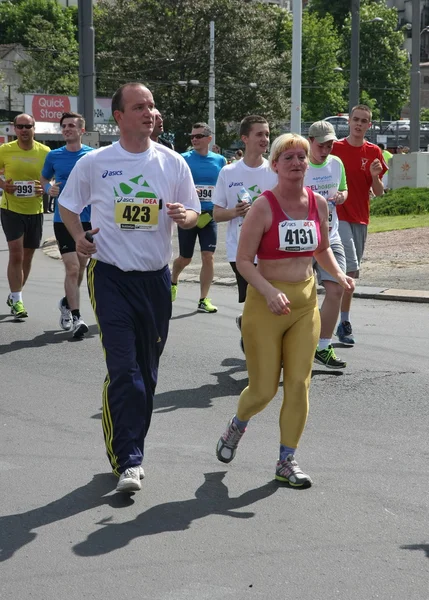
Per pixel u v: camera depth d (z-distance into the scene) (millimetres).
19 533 5438
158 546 5227
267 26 76062
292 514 5711
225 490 6152
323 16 113688
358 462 6695
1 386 9062
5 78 101125
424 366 9625
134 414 6082
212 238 13109
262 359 6176
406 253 18531
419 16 35594
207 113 74375
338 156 10602
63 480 6371
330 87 94312
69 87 91938
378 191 10562
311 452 6934
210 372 9555
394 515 5684
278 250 6129
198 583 4750
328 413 7977
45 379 9336
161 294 6371
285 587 4691
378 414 7938
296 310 6168
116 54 73500
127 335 6168
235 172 9883
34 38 96938
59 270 18641
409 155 35938
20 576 4859
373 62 106375
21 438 7371
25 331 11930
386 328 11680
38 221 12812
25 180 12633
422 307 13289
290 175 6082
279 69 77125
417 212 27891
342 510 5770
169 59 72125
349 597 4578
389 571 4879
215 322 12422
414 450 6961
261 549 5172
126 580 4797
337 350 10414
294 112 26969
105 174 6281
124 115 6230
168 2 72500
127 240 6230
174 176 6387
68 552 5160
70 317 11969
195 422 7781
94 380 9297
